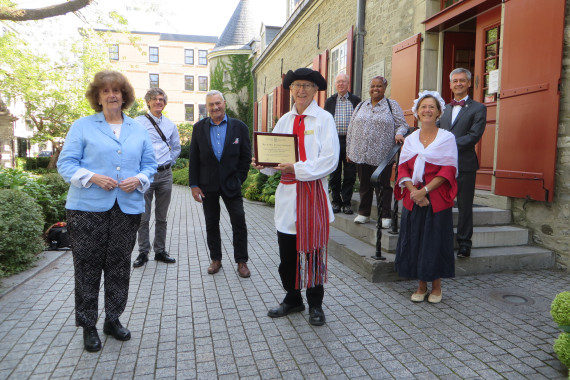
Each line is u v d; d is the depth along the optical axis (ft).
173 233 20.24
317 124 9.17
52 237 16.44
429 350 8.36
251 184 34.30
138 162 8.77
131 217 8.72
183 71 131.23
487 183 16.81
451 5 17.56
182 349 8.47
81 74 42.78
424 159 10.40
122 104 8.84
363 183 15.15
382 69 22.75
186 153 87.30
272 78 52.26
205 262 14.92
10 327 9.44
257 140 9.04
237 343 8.73
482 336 8.95
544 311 10.21
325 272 9.37
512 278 12.62
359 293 11.55
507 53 14.15
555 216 13.32
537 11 12.89
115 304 8.85
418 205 10.59
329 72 30.45
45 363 7.89
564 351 7.29
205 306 10.77
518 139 13.73
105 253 8.68
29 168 73.36
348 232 16.48
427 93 10.67
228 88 77.46
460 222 12.75
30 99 43.55
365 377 7.42
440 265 10.45
